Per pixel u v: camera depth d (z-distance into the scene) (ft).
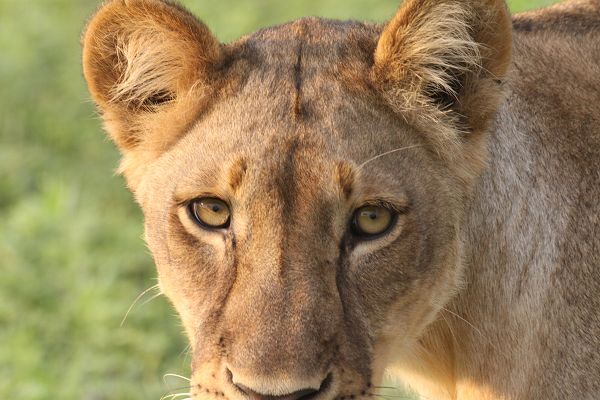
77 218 54.60
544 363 31.35
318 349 28.07
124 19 31.09
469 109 30.94
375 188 29.19
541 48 32.96
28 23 70.49
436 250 30.35
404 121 30.35
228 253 29.27
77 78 65.57
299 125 29.32
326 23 32.09
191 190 29.63
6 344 47.60
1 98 64.69
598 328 31.04
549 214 31.68
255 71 30.55
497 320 31.89
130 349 47.67
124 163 32.48
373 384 29.48
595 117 32.14
